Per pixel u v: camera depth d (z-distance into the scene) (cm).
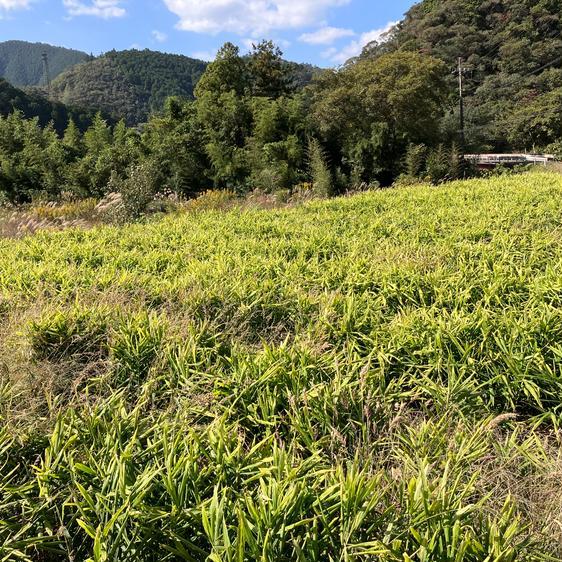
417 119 2105
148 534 159
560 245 539
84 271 491
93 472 184
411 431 221
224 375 273
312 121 2123
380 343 307
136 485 173
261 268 490
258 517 154
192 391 261
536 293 371
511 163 3141
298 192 1578
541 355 282
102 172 1773
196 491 173
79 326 335
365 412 233
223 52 2641
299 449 221
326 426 229
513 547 153
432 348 288
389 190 1212
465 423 236
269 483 171
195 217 902
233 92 2231
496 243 561
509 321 313
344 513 160
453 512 164
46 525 174
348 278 434
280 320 372
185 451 193
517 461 217
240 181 1859
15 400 252
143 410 252
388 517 163
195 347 296
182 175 1839
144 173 1120
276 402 245
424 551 148
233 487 184
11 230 980
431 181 1867
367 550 148
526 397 269
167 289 421
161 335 311
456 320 318
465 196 1002
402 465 203
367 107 2092
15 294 416
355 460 189
